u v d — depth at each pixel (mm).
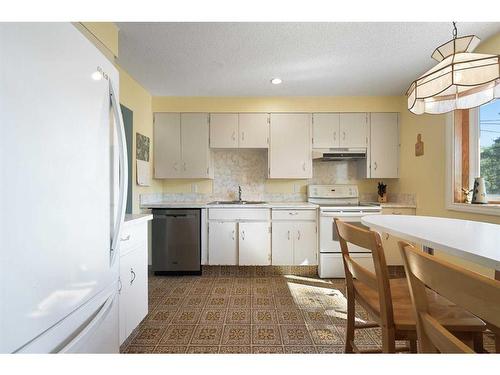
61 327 792
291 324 2158
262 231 3428
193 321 2207
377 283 1052
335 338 1959
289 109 3695
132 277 1817
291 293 2805
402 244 714
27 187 663
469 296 488
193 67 2787
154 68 2803
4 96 604
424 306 685
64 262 799
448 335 592
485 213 2223
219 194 3979
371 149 3660
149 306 2490
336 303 2557
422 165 3172
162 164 3676
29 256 669
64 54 798
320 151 3658
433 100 1673
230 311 2387
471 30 2125
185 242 3371
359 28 2094
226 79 3100
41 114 706
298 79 3107
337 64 2717
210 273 3457
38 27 696
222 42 2307
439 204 2867
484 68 1320
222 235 3428
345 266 1440
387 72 2910
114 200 1150
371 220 1681
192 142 3686
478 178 2375
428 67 2781
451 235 1196
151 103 3668
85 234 914
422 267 618
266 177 3977
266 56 2549
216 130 3686
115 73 1163
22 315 650
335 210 3322
